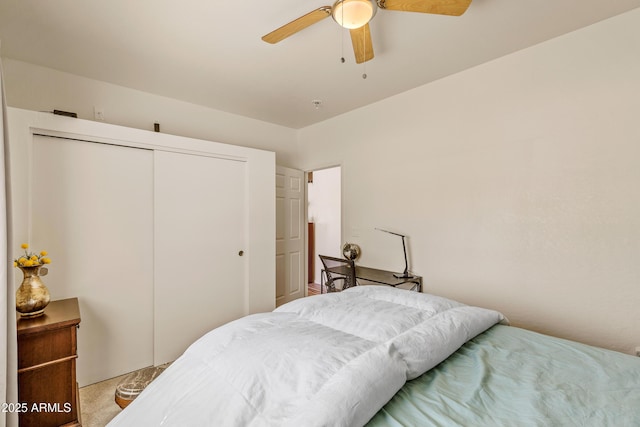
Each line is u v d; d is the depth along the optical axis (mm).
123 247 2330
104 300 2240
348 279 3072
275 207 3355
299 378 879
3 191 1274
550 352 1244
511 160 2252
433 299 1573
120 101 2715
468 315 1412
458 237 2553
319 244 5395
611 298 1855
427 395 951
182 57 2252
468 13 1774
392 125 3027
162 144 2486
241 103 3184
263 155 3125
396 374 932
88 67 2379
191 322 2645
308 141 4008
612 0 1681
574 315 1987
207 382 917
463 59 2318
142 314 2420
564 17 1828
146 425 813
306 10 1749
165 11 1739
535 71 2131
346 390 800
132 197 2377
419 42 2080
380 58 2291
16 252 1850
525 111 2182
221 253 2838
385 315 1340
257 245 3068
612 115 1847
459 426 795
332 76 2582
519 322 2221
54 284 2037
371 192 3238
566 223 2016
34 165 1967
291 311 1457
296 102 3166
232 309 2906
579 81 1958
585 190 1942
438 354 1114
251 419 759
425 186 2775
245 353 1010
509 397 936
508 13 1781
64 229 2078
